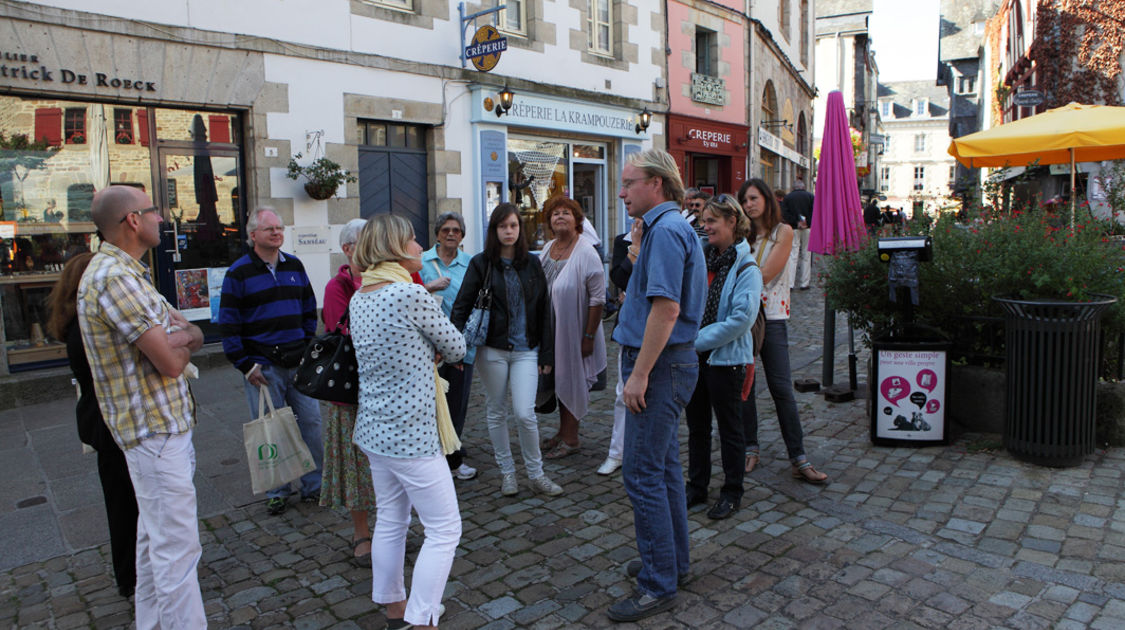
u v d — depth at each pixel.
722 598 3.23
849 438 5.29
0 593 3.48
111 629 3.15
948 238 5.36
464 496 4.54
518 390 4.43
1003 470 4.50
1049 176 15.45
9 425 6.20
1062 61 17.67
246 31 8.17
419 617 2.79
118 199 2.64
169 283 7.94
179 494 2.73
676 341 3.02
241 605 3.32
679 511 3.28
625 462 3.11
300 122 8.70
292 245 8.70
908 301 5.08
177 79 7.69
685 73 14.81
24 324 7.11
